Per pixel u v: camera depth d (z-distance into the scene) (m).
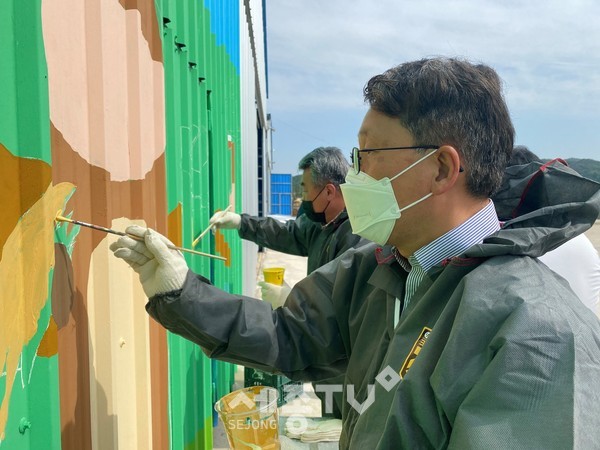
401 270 1.29
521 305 0.91
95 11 1.28
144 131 1.69
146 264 1.32
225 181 3.94
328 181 2.96
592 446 0.78
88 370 1.27
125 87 1.53
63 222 1.11
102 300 1.35
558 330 0.86
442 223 1.17
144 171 1.68
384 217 1.20
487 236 1.18
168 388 2.04
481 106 1.10
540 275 0.99
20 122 0.95
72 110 1.16
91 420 1.29
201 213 2.73
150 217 1.76
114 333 1.42
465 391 0.91
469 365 0.92
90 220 1.29
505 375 0.85
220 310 1.41
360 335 1.38
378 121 1.18
